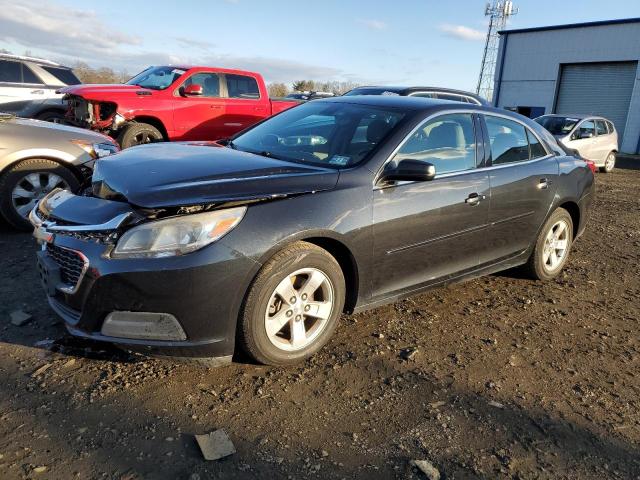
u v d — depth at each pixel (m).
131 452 2.34
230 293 2.74
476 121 4.14
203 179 2.91
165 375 2.95
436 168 3.74
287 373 3.07
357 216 3.19
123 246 2.63
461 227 3.85
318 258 3.05
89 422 2.51
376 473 2.34
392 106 3.94
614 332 4.04
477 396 3.00
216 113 9.72
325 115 4.09
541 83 28.62
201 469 2.28
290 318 3.05
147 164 3.16
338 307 3.26
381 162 3.41
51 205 3.10
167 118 9.13
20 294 3.86
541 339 3.80
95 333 2.75
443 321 3.96
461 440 2.61
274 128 4.22
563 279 5.16
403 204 3.44
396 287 3.59
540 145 4.73
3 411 2.55
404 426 2.68
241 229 2.76
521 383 3.19
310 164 3.49
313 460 2.39
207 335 2.74
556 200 4.70
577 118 15.40
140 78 10.20
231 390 2.86
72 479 2.17
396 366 3.25
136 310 2.66
